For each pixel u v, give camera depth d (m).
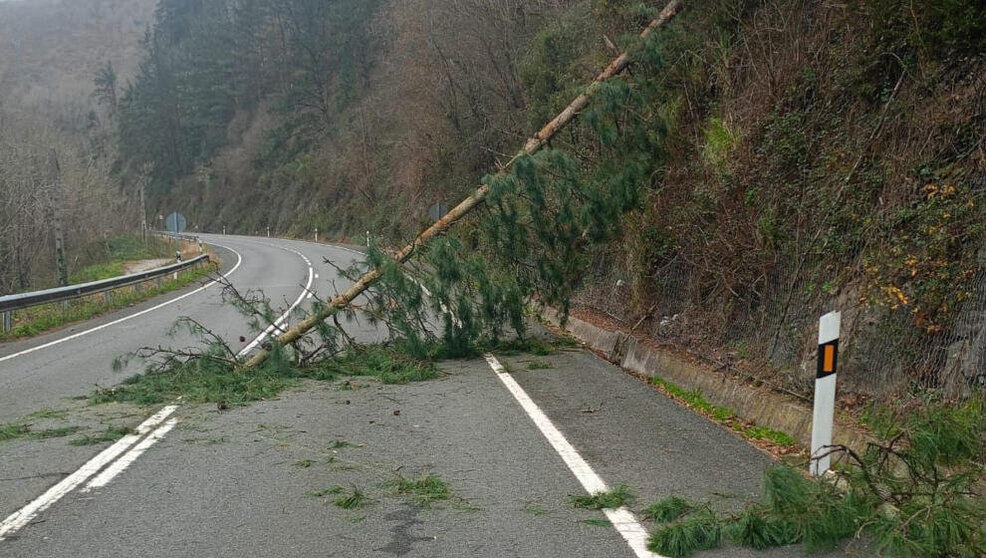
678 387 9.96
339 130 66.75
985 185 6.72
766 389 8.27
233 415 8.50
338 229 58.28
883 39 8.86
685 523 4.98
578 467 6.47
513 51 29.05
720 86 12.84
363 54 65.25
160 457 6.95
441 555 4.79
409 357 11.16
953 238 6.66
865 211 8.08
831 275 8.19
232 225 80.12
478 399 9.09
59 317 18.05
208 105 89.69
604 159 12.39
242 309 11.39
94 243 47.81
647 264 12.45
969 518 4.63
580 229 12.07
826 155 9.28
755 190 10.12
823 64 10.14
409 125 39.66
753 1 12.57
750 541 4.91
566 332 14.81
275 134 77.12
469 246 12.09
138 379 10.27
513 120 28.80
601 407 8.62
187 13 115.88
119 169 97.31
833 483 5.31
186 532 5.21
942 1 7.80
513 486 6.05
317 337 13.22
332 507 5.66
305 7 72.88
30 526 5.35
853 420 6.88
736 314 9.82
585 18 20.52
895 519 4.78
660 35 12.45
